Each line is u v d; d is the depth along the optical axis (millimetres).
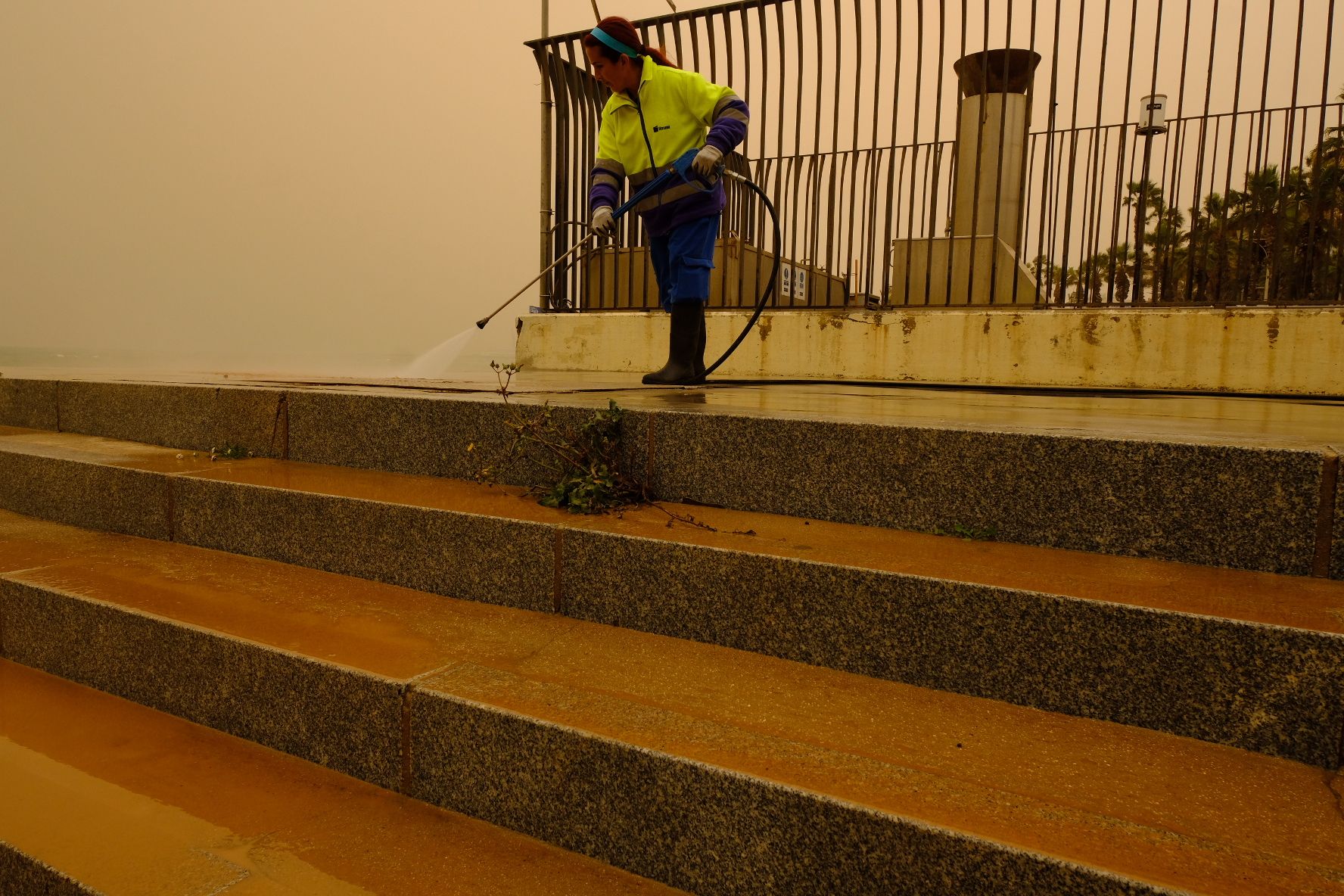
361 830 1723
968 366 5453
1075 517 2107
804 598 1985
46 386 4664
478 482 3021
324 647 2090
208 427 3863
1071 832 1302
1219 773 1497
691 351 4453
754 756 1546
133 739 2146
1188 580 1853
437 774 1822
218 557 2957
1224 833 1304
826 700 1797
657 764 1550
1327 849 1260
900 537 2244
